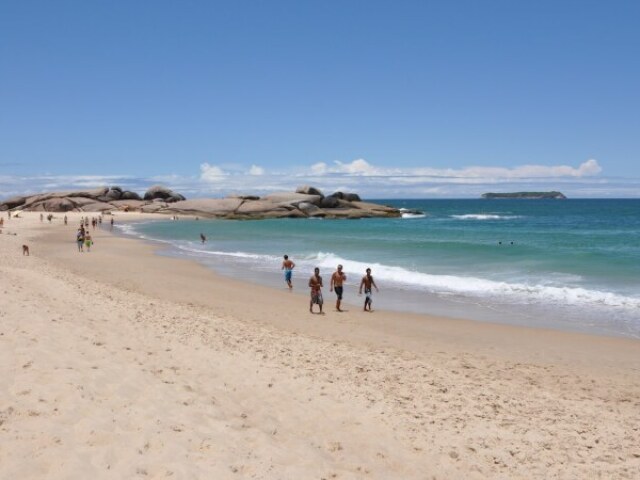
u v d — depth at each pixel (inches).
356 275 1000.9
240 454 226.7
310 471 223.9
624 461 267.1
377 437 275.3
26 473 187.8
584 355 498.3
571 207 6294.3
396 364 427.5
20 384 262.2
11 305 434.6
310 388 338.6
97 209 4128.9
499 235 2036.2
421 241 1657.2
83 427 227.6
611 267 1041.5
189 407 273.0
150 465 205.5
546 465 259.3
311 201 3848.4
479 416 317.4
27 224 2637.8
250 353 415.8
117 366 319.6
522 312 690.2
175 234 2198.6
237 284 900.6
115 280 871.7
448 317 663.8
